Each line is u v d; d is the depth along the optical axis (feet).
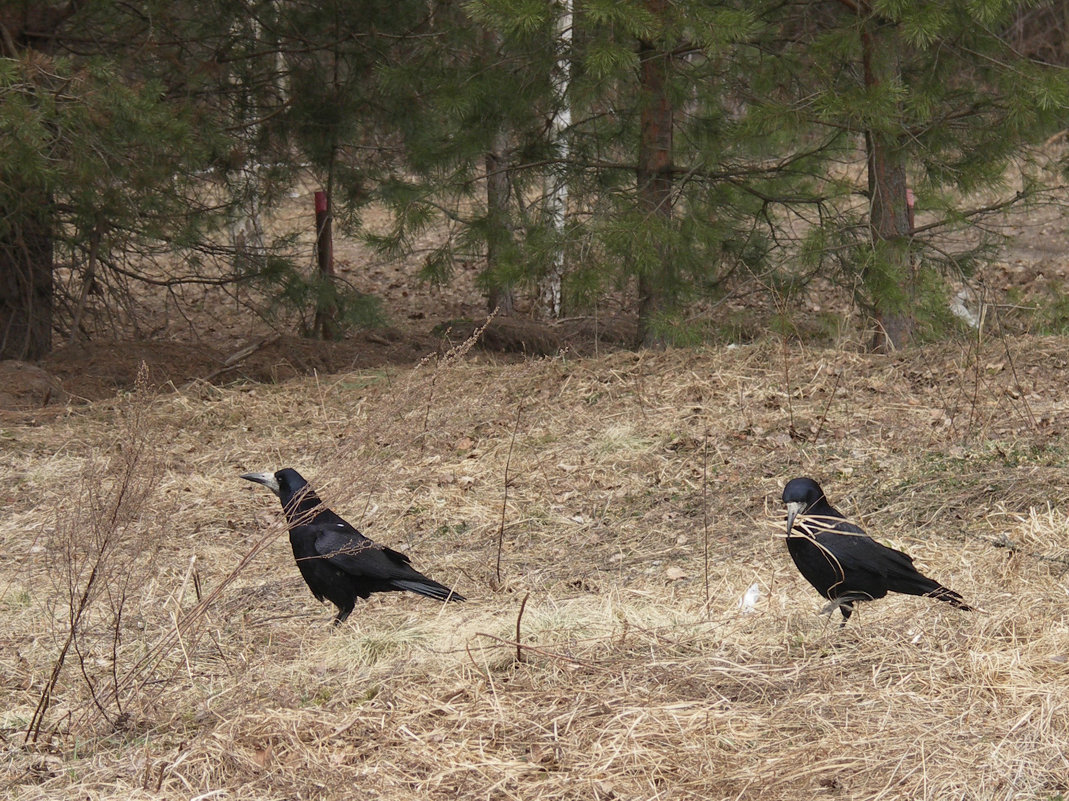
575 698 15.42
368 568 18.66
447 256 42.73
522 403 33.91
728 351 37.42
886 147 39.40
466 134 40.96
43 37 43.42
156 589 21.49
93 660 18.42
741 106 41.06
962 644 16.52
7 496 28.22
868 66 36.94
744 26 34.06
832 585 17.10
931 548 20.84
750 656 16.69
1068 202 59.62
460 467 28.40
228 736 14.61
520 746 14.43
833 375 33.76
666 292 40.47
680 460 27.91
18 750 15.23
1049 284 44.62
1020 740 13.74
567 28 38.09
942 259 42.68
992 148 39.52
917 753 13.53
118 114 34.27
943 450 26.45
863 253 38.81
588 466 28.14
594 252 38.83
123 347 44.50
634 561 22.40
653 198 42.01
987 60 37.70
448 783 13.53
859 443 27.73
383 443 28.96
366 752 14.43
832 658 16.31
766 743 14.08
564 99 41.22
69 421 35.22
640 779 13.42
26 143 32.07
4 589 21.99
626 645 17.43
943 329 39.06
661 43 37.50
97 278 51.78
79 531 19.40
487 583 21.84
